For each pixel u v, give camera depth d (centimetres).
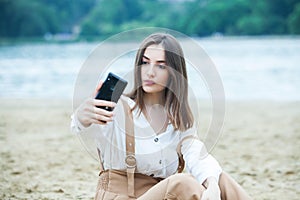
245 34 7438
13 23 7694
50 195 555
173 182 330
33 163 715
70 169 684
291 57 3453
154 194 332
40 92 1738
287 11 7412
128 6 7994
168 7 7925
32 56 4078
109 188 356
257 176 648
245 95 1612
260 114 1211
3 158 746
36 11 7888
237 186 351
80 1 8725
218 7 7506
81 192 569
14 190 573
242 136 941
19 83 2041
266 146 849
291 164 716
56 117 1148
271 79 2081
